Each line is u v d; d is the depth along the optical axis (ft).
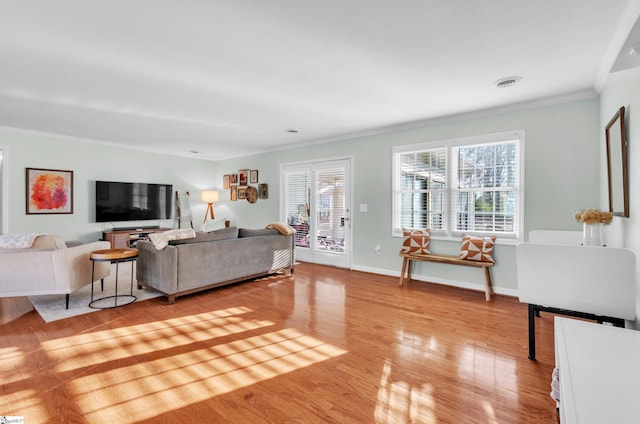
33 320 9.46
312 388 6.15
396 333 8.75
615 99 8.05
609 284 6.30
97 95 10.87
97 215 18.76
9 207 16.01
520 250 7.08
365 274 16.03
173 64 8.50
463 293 12.66
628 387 2.38
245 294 12.45
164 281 11.34
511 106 11.95
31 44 7.39
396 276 15.44
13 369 6.71
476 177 13.12
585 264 6.48
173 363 7.05
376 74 9.18
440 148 13.97
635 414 2.06
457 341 8.25
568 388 2.38
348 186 17.35
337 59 8.25
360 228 16.81
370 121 14.30
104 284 13.61
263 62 8.41
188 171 23.85
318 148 18.70
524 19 6.48
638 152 6.30
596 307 6.46
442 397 5.87
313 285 13.85
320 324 9.38
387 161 15.71
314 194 19.02
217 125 15.06
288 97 11.13
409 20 6.52
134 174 20.84
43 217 17.08
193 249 11.82
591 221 7.33
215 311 10.45
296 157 19.93
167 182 22.63
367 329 9.02
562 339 3.30
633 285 6.10
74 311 10.26
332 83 9.87
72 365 6.90
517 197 12.14
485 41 7.36
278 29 6.84
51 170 17.28
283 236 15.83
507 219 12.41
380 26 6.74
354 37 7.18
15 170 16.17
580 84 9.93
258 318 9.84
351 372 6.73
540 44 7.49
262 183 22.08
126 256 11.15
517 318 9.90
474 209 13.19
